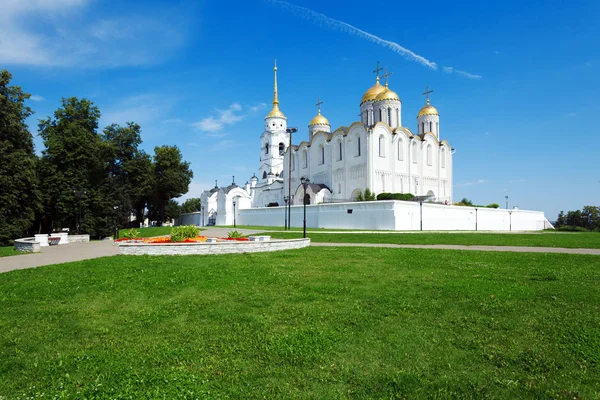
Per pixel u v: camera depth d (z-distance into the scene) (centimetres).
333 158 6656
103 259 1706
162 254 1866
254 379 616
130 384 598
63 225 4941
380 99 7188
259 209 6544
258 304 970
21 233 3756
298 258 1727
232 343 745
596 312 879
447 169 7450
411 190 6625
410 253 1917
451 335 766
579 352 687
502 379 609
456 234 3638
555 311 889
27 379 622
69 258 1867
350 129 6341
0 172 3506
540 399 558
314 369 646
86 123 4816
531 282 1177
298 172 7538
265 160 9512
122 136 6412
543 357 672
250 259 1692
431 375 623
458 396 568
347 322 838
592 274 1308
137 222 7950
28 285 1181
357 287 1122
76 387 594
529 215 7681
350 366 652
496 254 1883
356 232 3841
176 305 974
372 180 5984
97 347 737
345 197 6375
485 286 1112
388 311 900
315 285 1149
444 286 1112
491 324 814
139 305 984
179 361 676
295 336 763
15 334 799
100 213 4853
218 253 1916
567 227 7750
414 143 6850
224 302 995
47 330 821
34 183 3884
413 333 774
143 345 741
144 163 6644
